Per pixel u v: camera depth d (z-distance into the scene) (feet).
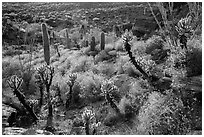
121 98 26.09
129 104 23.79
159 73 26.40
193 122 18.29
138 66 26.45
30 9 173.06
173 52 27.04
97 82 31.86
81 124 23.95
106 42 63.52
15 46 76.74
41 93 30.37
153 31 49.14
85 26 102.37
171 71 24.29
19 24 102.12
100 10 162.40
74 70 43.04
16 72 41.83
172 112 19.04
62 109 29.17
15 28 90.12
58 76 38.50
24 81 37.63
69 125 24.02
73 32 103.09
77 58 49.96
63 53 64.75
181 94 20.53
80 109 28.02
